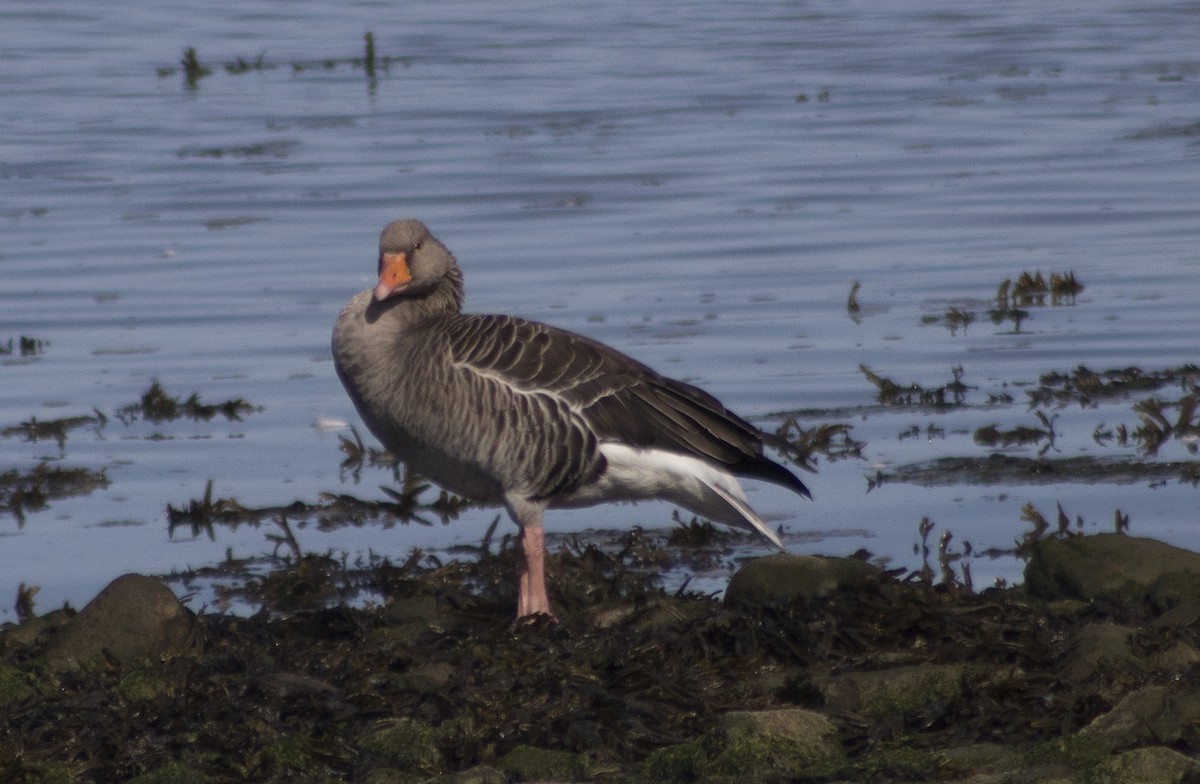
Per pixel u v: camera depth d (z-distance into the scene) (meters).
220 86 34.72
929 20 43.81
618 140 29.50
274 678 9.27
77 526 13.87
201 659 9.83
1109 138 29.16
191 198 25.56
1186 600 10.34
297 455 15.77
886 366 17.84
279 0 47.22
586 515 14.34
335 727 8.78
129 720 8.84
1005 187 25.84
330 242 23.20
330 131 30.47
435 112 32.03
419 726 8.70
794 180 26.53
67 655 9.93
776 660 9.86
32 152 28.45
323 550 13.38
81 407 17.03
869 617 10.26
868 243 22.84
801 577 10.79
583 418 11.18
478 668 9.62
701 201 25.28
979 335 18.91
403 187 26.11
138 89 34.28
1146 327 19.00
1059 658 9.56
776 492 14.43
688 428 11.40
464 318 11.42
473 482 11.47
